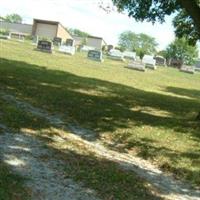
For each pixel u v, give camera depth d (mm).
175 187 9398
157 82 39594
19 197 7223
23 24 119312
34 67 29719
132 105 19641
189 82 49281
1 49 41719
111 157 10727
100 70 39312
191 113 19953
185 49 119188
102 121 14523
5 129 11328
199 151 12242
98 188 8289
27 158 9320
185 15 23297
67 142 11312
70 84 23375
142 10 22109
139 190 8602
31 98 16875
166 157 11227
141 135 13172
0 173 8000
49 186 8008
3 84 19203
